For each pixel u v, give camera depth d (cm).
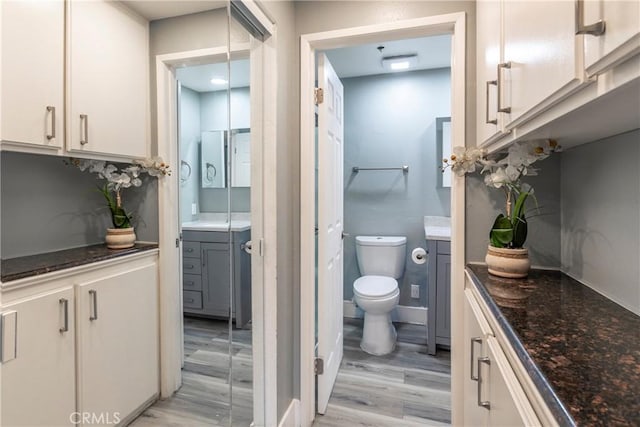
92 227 82
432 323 241
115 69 89
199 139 133
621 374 57
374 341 246
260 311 154
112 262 88
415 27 149
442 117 286
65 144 73
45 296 67
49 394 67
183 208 126
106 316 85
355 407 184
